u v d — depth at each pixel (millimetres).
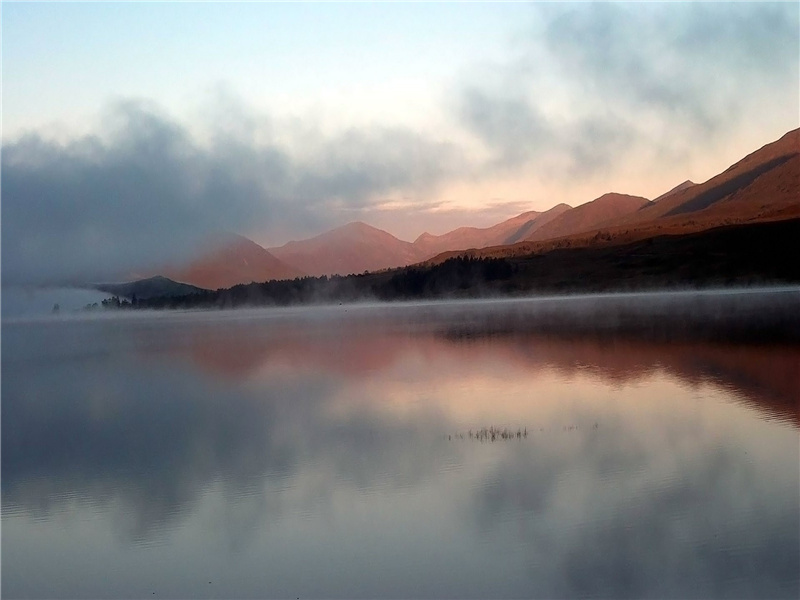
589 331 52812
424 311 112062
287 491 16672
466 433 21406
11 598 12055
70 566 13164
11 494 17562
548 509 14508
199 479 18078
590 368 33406
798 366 30688
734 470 16359
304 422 24547
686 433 19969
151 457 20734
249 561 12969
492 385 30000
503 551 12703
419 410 25453
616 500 14773
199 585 12211
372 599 11336
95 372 43719
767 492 14797
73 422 27203
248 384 35094
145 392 34312
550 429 21359
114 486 17922
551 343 45688
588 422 22031
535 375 32156
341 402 28094
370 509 15102
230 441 22219
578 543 12820
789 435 19172
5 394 35500
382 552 12969
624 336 47406
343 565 12555
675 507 14211
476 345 47375
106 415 28500
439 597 11234
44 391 36125
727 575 11383
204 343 62625
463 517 14344
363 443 20859
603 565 11961
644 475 16312
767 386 26453
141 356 53000
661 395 25844
